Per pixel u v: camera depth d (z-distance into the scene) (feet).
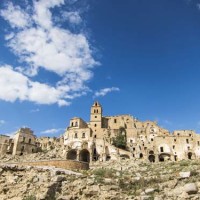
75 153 480.64
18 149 475.72
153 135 565.12
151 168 255.29
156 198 147.64
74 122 537.24
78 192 161.27
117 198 153.79
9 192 168.55
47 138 611.88
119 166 308.19
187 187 147.64
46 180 172.24
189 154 515.91
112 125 602.85
